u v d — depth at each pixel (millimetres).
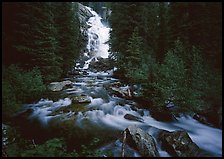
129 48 19812
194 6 15977
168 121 11930
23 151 6070
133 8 21312
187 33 16234
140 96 14383
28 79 13609
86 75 26578
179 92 12180
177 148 8023
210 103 12375
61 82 17891
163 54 19250
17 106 10766
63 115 11539
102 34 48531
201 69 13445
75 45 24469
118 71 23109
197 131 10828
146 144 7871
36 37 15875
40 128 9930
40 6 16938
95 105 13234
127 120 11500
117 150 8094
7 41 14523
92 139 9094
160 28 20203
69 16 22812
